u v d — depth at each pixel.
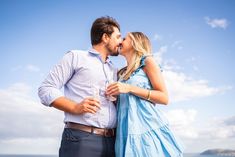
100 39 3.02
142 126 2.75
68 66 2.78
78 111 2.57
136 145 2.65
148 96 2.77
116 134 2.78
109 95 2.71
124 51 3.12
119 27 3.17
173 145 2.79
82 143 2.62
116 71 3.11
